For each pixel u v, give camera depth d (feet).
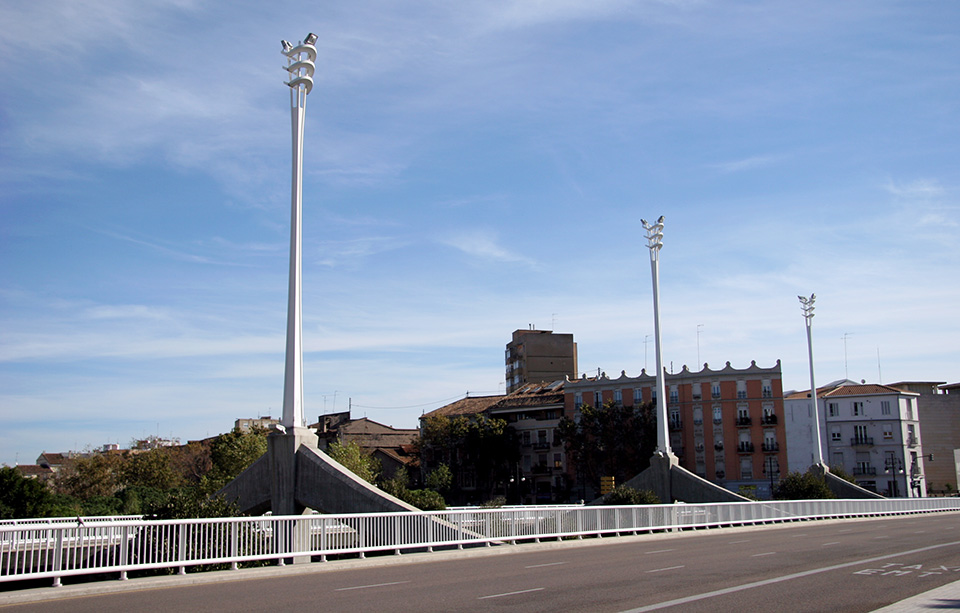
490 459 288.10
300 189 103.76
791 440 304.09
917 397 309.42
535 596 43.93
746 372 268.41
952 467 315.37
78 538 52.29
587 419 266.57
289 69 104.94
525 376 356.38
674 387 276.62
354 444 243.40
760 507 136.26
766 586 47.37
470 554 75.82
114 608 41.09
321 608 40.01
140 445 321.32
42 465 398.21
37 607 41.91
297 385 101.04
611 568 60.08
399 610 39.06
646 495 135.33
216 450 239.71
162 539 56.39
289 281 102.37
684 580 51.03
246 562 63.31
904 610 36.94
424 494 146.92
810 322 208.54
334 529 68.13
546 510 92.63
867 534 99.30
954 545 77.61
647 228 165.68
